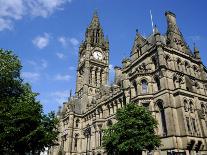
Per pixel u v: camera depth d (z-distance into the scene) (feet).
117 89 225.35
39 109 112.68
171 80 166.30
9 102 111.55
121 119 133.59
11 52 130.72
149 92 168.66
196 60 199.52
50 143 118.52
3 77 122.01
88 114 283.79
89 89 332.39
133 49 216.13
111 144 138.10
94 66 359.46
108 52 388.57
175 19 216.54
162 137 148.15
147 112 135.74
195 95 166.50
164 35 205.87
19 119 100.94
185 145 140.36
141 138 122.83
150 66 179.93
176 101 156.66
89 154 246.88
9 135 98.17
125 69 209.46
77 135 288.51
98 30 404.77
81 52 396.57
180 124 147.95
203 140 151.43
